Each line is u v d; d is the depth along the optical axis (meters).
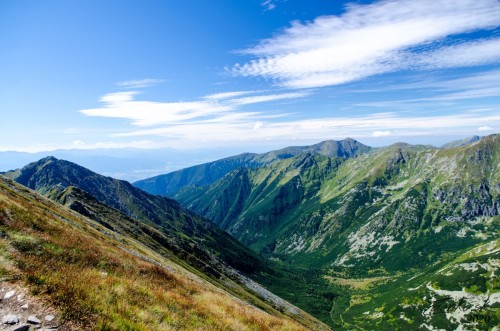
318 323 144.62
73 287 14.85
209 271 142.62
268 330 23.53
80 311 13.39
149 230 157.38
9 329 11.16
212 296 29.94
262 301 134.38
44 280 14.79
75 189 168.12
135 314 15.37
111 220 141.12
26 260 16.75
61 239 24.59
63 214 63.41
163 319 16.59
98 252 25.89
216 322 19.80
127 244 76.88
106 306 14.64
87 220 80.75
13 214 24.88
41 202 65.50
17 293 13.36
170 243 154.50
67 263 20.44
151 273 28.59
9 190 51.16
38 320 12.09
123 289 17.78
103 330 12.98
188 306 20.52
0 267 15.06
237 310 26.45
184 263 128.50
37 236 22.36
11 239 19.98
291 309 146.62
